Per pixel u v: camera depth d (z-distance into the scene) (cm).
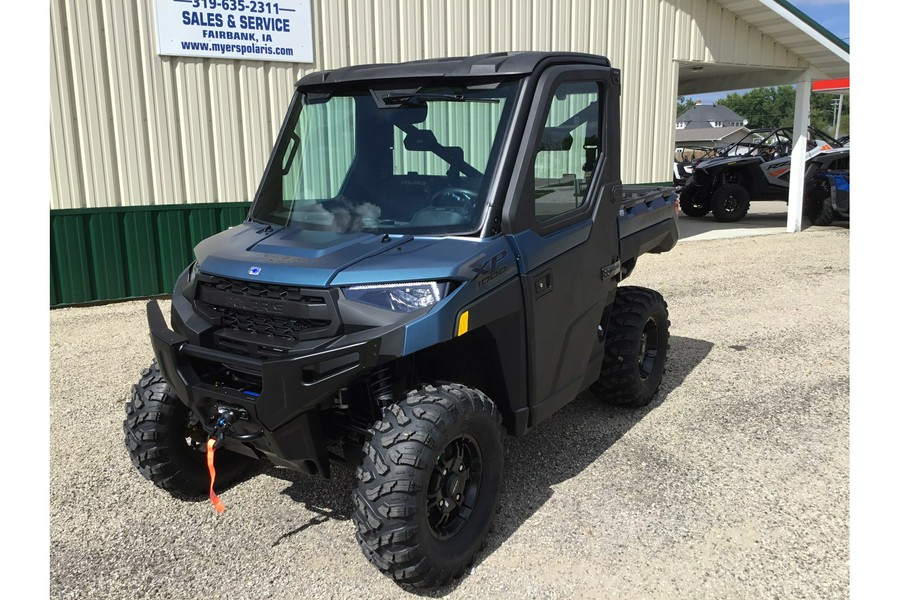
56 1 719
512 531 338
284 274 282
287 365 264
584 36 1096
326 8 865
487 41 998
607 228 397
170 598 291
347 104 348
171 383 305
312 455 287
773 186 1566
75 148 752
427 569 279
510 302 309
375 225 321
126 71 766
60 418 471
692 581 300
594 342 404
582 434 448
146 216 802
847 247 1207
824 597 289
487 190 311
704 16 1216
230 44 812
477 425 298
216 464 371
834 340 656
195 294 315
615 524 344
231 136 837
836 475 392
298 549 325
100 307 780
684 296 844
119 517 353
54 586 298
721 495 372
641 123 1195
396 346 265
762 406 495
